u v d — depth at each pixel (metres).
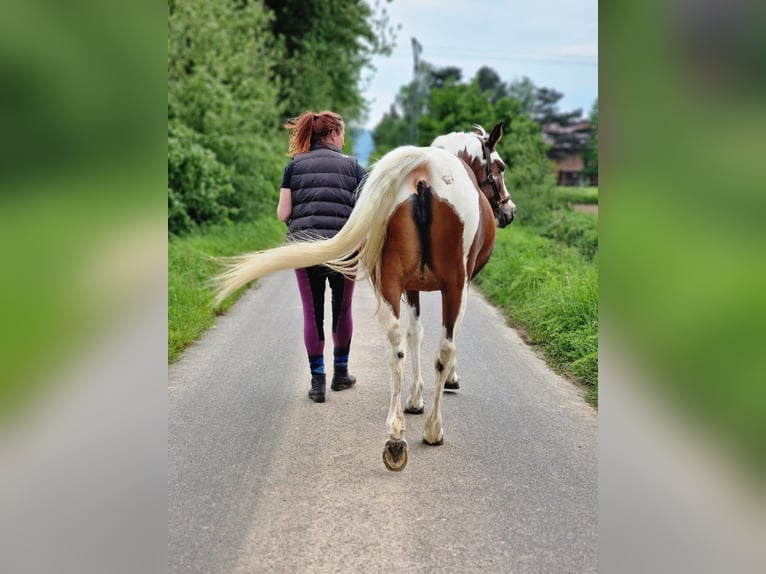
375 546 3.26
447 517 3.54
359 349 6.72
